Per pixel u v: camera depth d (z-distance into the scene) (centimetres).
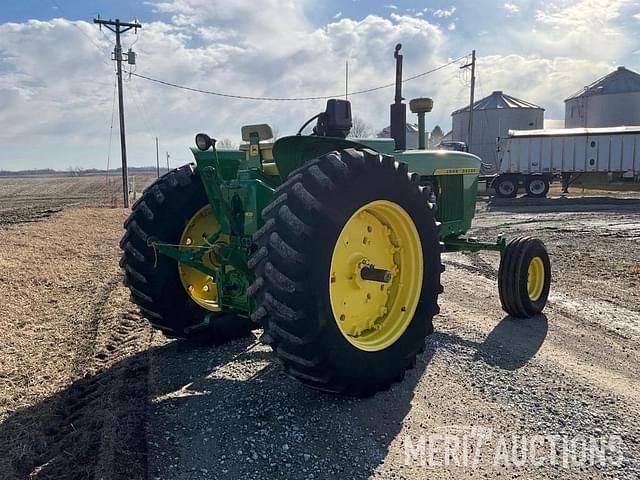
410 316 366
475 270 815
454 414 337
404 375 382
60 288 734
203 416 332
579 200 2259
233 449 296
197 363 423
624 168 2338
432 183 561
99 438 310
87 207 2458
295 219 294
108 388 382
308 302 294
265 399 352
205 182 384
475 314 556
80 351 468
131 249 424
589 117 3694
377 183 332
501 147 2473
